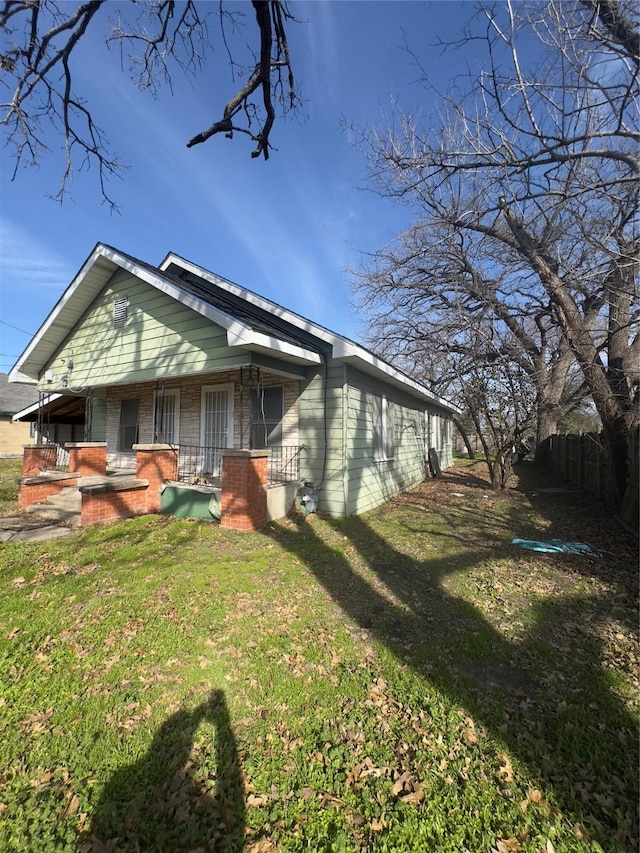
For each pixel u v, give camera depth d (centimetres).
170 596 400
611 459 833
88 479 868
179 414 1063
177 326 773
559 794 195
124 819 184
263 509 673
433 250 1218
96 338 936
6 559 500
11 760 215
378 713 248
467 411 1499
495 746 223
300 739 228
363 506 848
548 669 293
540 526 736
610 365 810
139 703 256
